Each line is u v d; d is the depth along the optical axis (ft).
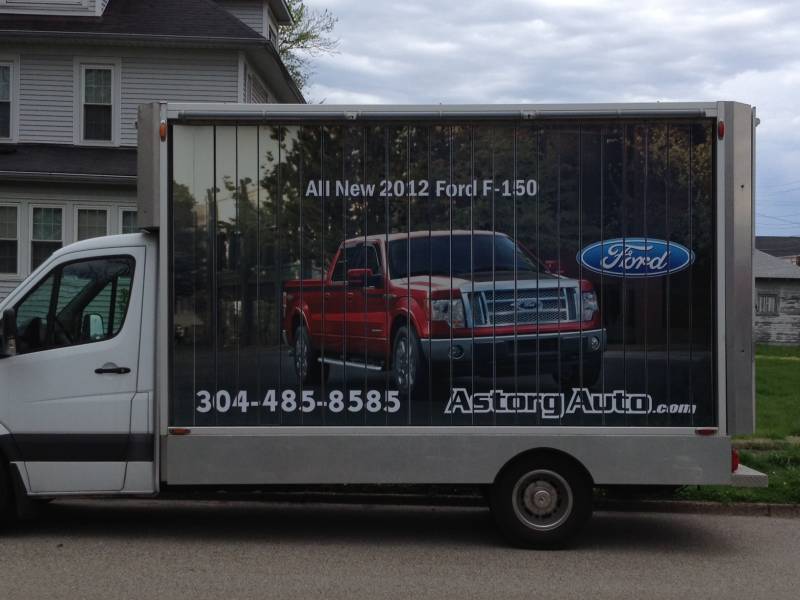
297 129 24.20
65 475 24.26
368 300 24.09
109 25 75.15
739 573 22.57
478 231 24.13
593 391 23.97
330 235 24.17
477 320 24.03
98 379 24.27
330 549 24.48
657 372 23.95
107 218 72.64
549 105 23.90
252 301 24.18
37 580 21.07
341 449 23.97
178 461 24.04
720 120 23.84
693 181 23.99
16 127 75.82
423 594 20.38
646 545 25.44
